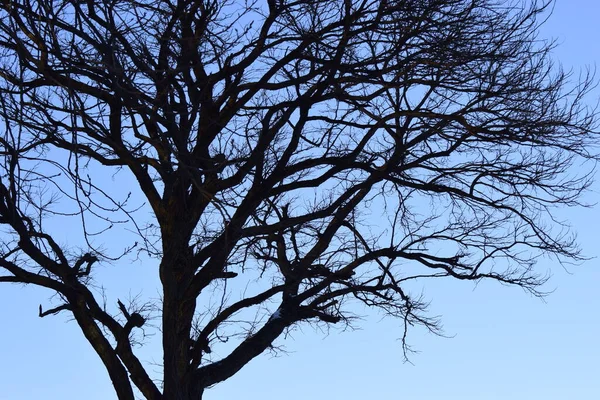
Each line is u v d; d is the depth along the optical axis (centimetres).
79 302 1218
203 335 1263
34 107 903
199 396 1249
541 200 1339
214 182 1205
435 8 1192
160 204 1231
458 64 1198
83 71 955
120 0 873
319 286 1323
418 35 1202
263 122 1193
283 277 1448
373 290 1321
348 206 1359
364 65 1207
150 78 985
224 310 1271
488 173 1323
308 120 1261
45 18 855
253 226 1234
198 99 1120
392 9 1180
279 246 1404
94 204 743
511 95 1255
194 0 1037
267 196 1248
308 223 1427
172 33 1030
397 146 1298
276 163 1298
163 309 1220
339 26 1205
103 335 1223
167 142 908
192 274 1239
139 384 1221
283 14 1191
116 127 1116
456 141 1310
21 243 1176
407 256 1329
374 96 1238
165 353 1212
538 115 1260
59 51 841
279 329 1313
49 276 1277
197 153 1191
